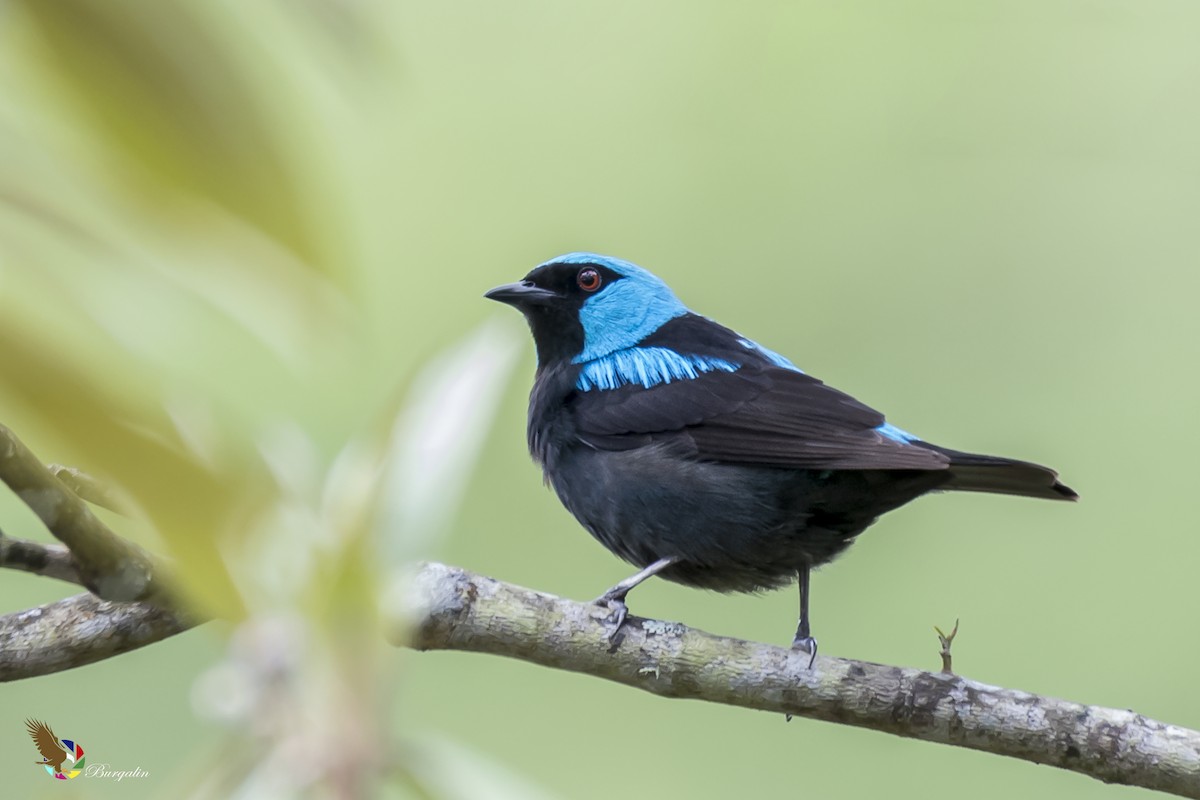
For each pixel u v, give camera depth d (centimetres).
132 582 136
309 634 82
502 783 82
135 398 58
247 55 57
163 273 63
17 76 57
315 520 86
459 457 87
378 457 88
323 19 54
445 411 89
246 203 59
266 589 83
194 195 60
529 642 218
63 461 58
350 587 83
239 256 62
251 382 249
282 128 58
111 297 65
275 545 84
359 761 80
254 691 81
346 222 62
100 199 61
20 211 61
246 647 81
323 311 62
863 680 216
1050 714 210
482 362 90
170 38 56
